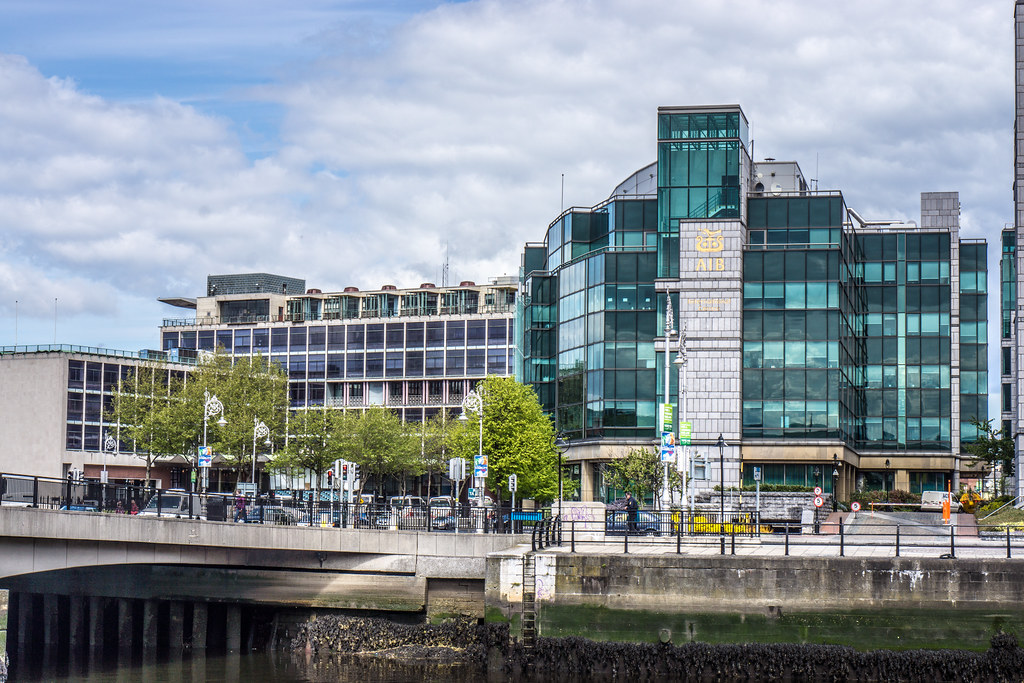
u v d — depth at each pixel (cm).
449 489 15562
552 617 4891
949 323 11550
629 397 10094
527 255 12375
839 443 9656
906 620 4669
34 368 13688
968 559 4653
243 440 11112
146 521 4653
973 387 12488
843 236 10231
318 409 13412
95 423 13850
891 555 5003
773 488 9481
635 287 10206
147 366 13175
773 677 4706
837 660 4669
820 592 4728
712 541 5741
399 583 5700
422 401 16488
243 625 5962
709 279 9919
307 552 5700
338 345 17012
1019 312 7906
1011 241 13388
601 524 6091
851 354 10862
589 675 4812
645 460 8425
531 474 9575
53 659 5550
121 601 5966
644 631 4816
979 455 10050
